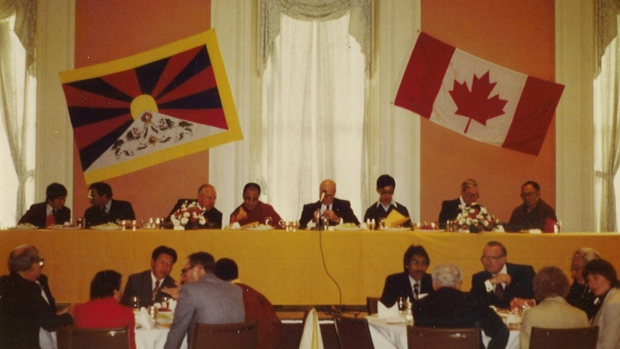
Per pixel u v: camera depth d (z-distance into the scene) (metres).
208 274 5.04
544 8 9.48
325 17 9.56
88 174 9.31
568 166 9.38
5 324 4.98
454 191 9.41
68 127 9.34
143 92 9.38
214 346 4.60
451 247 7.03
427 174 9.41
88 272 7.04
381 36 9.45
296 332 6.95
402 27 9.43
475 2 9.49
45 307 5.07
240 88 9.41
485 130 9.26
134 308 5.58
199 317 4.84
